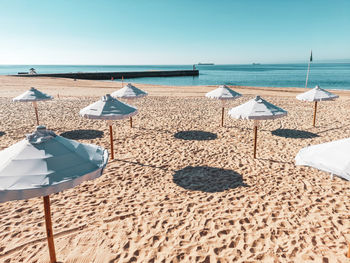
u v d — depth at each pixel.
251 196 5.29
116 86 30.94
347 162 2.74
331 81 57.09
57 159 2.69
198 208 4.86
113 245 3.87
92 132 10.13
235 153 7.85
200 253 3.71
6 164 2.57
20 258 3.60
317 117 12.87
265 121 12.19
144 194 5.39
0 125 10.98
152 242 3.93
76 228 4.25
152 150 8.09
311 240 3.96
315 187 5.65
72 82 35.75
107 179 6.07
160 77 82.19
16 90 24.25
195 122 11.98
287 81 59.00
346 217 4.55
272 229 4.23
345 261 3.52
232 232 4.17
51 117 12.74
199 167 6.81
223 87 10.52
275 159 7.34
